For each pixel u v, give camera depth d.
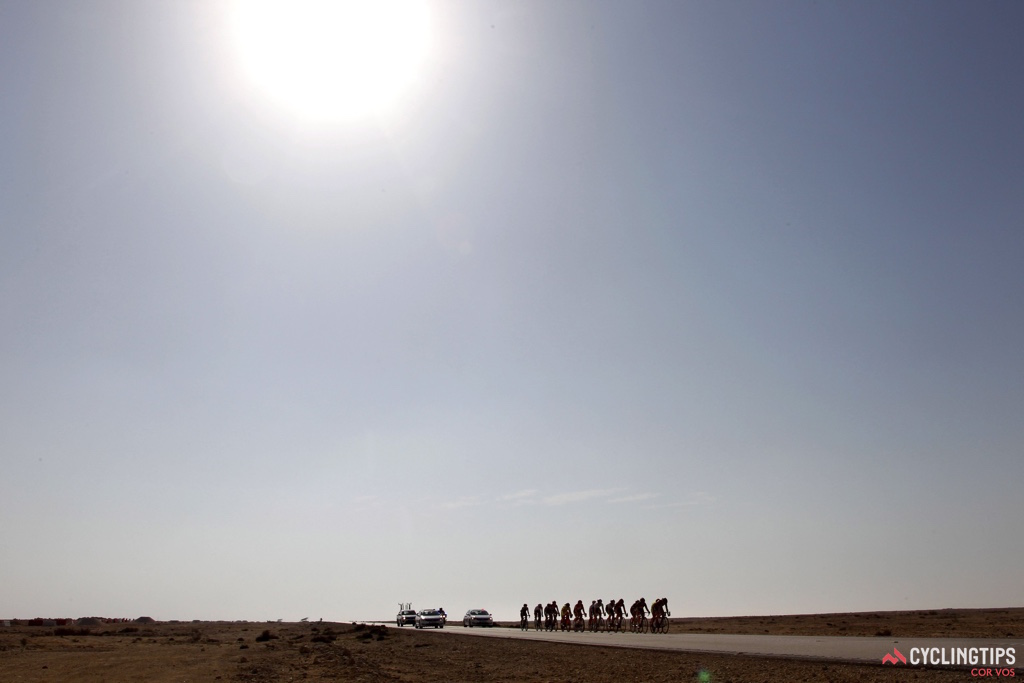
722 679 24.72
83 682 28.70
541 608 75.94
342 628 86.50
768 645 36.66
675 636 50.47
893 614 105.25
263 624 119.12
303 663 38.34
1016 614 84.31
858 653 29.42
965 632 47.91
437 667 35.00
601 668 30.75
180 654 44.03
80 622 100.62
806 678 23.44
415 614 95.06
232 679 30.50
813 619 88.06
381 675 31.80
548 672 30.56
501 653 42.22
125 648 50.56
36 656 41.56
